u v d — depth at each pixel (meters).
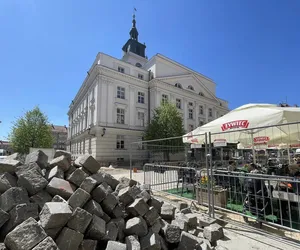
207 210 5.12
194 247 2.90
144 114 26.42
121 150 23.06
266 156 11.35
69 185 3.11
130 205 3.26
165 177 7.53
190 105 31.78
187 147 8.80
